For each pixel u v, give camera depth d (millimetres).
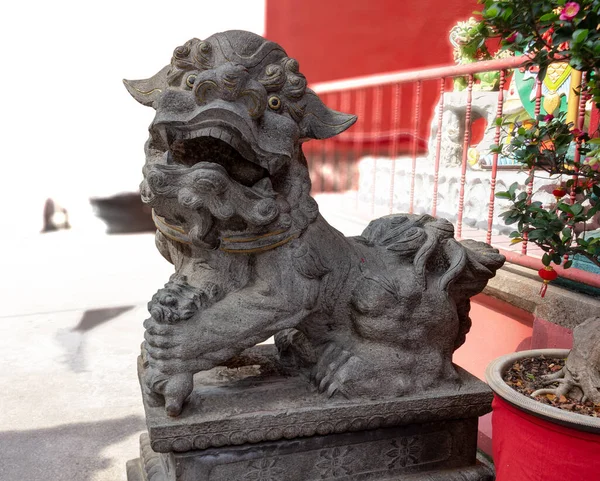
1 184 6199
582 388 1638
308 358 1694
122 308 3947
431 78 3170
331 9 6102
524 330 2404
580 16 1365
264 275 1487
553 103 2982
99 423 2438
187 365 1393
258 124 1367
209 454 1438
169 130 1332
